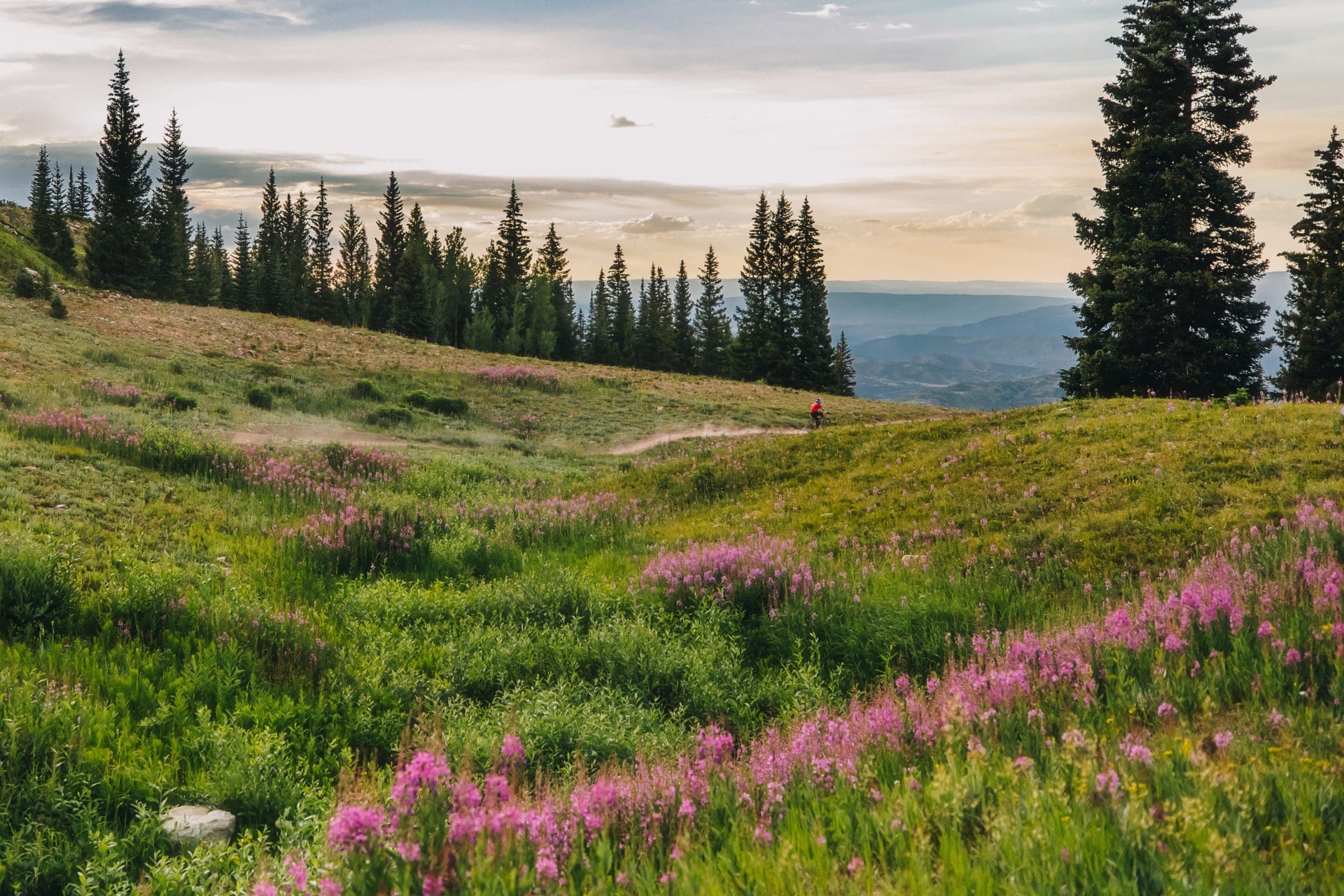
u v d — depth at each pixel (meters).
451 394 44.66
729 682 10.27
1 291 43.94
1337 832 3.85
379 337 59.28
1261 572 9.84
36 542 12.19
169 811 6.26
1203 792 4.18
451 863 4.00
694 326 122.44
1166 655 7.38
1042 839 3.80
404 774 4.46
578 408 46.06
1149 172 36.53
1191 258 35.78
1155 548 13.50
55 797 6.06
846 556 15.70
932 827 4.33
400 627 12.35
